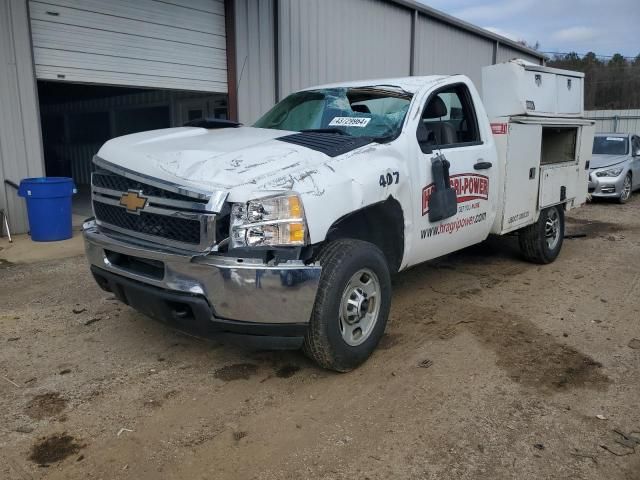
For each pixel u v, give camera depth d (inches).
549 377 154.6
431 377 153.6
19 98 326.3
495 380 152.5
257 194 131.0
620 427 129.8
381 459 117.2
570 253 308.0
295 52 497.7
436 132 202.7
